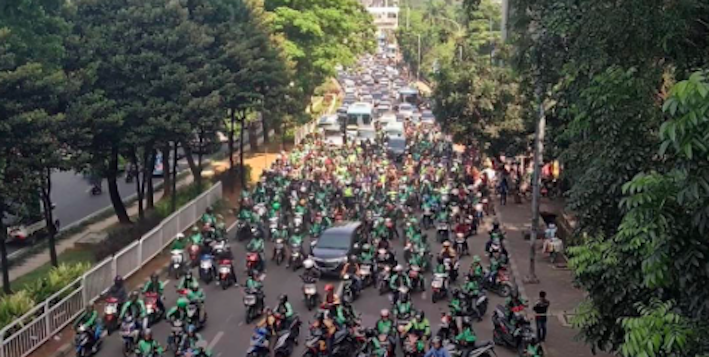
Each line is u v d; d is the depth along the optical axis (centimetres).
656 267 836
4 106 1952
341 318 1777
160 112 2667
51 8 2369
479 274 2209
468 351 1603
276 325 1819
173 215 2875
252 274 2109
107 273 2222
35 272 2522
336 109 7769
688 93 696
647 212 845
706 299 818
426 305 2194
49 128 2055
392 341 1669
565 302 2209
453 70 3800
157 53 2748
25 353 1719
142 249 2512
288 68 4600
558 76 1706
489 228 3241
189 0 3450
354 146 4775
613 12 1161
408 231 2709
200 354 1620
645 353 749
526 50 1775
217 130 3600
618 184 1119
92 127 2331
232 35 3528
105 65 2617
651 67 1173
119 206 3022
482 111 3688
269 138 5756
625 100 1113
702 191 741
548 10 1555
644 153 1112
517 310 1844
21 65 2059
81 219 3388
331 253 2466
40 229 2959
